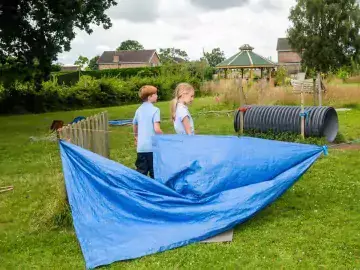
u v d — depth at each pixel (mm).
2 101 29078
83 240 5805
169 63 43375
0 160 12062
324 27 53625
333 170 9344
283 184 6438
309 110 12953
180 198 6266
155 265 5270
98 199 6273
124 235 5895
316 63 54188
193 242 5809
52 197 7262
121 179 6340
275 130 13312
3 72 27547
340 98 23609
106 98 34094
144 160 7230
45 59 23906
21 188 8906
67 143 6578
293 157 6637
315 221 6441
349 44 53406
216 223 6012
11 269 5375
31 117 26578
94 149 8938
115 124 19062
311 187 8133
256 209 6207
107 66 101562
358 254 5379
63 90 32000
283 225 6320
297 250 5512
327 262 5188
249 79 30656
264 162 6516
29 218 7133
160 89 37500
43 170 10578
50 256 5680
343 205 7125
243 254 5453
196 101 29906
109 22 23969
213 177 6332
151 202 6227
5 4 22125
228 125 17047
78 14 22656
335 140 13195
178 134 6793
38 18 21578
